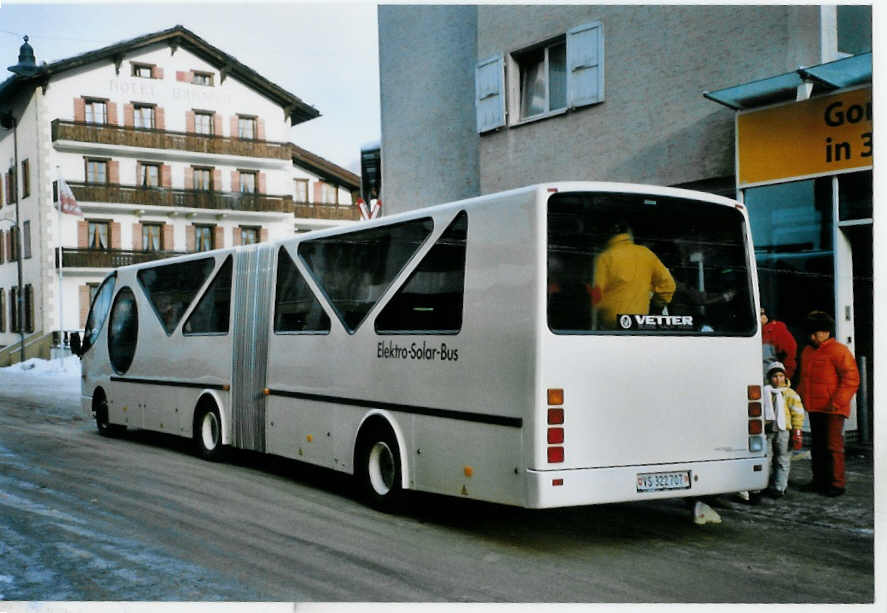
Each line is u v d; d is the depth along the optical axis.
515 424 6.55
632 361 6.75
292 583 5.84
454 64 18.08
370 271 8.47
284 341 9.93
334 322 8.98
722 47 12.18
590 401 6.55
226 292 11.28
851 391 8.38
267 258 10.43
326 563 6.33
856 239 10.85
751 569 6.19
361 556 6.53
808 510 7.93
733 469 7.18
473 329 7.03
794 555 6.55
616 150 13.84
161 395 12.73
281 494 9.07
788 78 10.27
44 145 41.97
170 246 45.72
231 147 46.69
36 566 6.24
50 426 15.74
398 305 7.99
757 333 7.42
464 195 17.92
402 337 7.89
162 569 6.16
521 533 7.29
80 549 6.70
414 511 8.01
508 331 6.68
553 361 6.44
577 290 6.62
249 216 47.78
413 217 7.90
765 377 9.38
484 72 16.36
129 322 13.78
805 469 9.82
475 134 17.64
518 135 15.77
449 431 7.23
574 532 7.34
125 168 44.22
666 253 7.05
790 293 11.33
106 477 10.02
